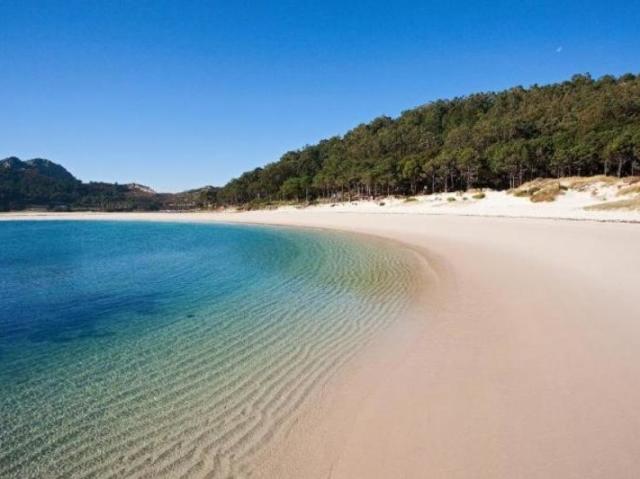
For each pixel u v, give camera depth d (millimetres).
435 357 7887
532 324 9062
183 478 4922
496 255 18344
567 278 12859
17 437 5938
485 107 143000
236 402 6762
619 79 128000
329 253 23734
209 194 147250
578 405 5707
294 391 7016
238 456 5305
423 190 86250
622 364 6832
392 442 5312
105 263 23438
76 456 5449
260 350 9055
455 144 99812
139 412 6562
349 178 90750
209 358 8750
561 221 29594
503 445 4977
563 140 70812
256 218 69438
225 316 11867
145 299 14320
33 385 7668
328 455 5199
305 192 105688
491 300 11336
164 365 8461
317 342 9359
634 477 4273
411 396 6457
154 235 45219
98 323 11656
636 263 14250
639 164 60375
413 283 14586
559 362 7078
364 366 7824
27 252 29906
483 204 50656
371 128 164750
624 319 8906
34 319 12133
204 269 20062
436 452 4996
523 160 68875
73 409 6719
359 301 12672
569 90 127625
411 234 30750
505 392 6242
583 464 4520
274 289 14984
